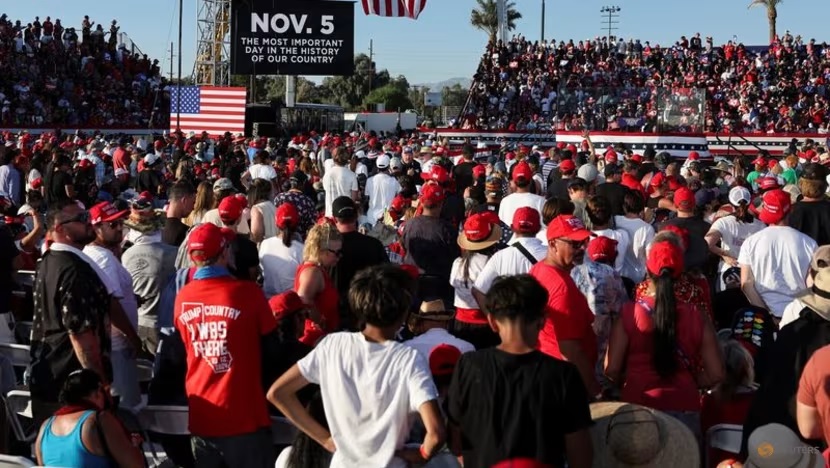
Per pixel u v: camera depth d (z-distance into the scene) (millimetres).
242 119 32094
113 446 4551
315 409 4227
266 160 14719
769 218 6559
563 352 5027
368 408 3906
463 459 3926
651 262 4809
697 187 11477
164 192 16016
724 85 38250
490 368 3789
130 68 41844
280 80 87062
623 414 4340
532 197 8844
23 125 34562
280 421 5344
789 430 3885
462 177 14250
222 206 7289
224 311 4785
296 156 19328
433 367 4473
